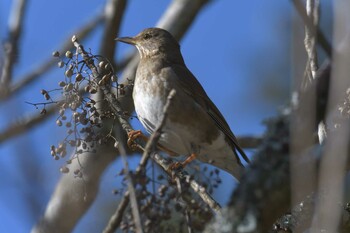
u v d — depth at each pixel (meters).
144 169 8.01
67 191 12.73
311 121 7.02
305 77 9.42
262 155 7.15
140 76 14.32
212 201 8.65
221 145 14.47
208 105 14.41
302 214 8.59
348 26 7.68
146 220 7.94
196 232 8.05
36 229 12.64
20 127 7.80
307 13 10.05
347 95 8.08
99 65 11.01
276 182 6.93
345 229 9.51
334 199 6.93
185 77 14.36
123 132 12.19
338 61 7.23
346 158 6.75
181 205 8.12
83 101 10.34
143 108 14.16
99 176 13.56
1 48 12.60
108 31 17.11
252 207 6.99
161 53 15.28
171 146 14.30
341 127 6.80
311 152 6.89
